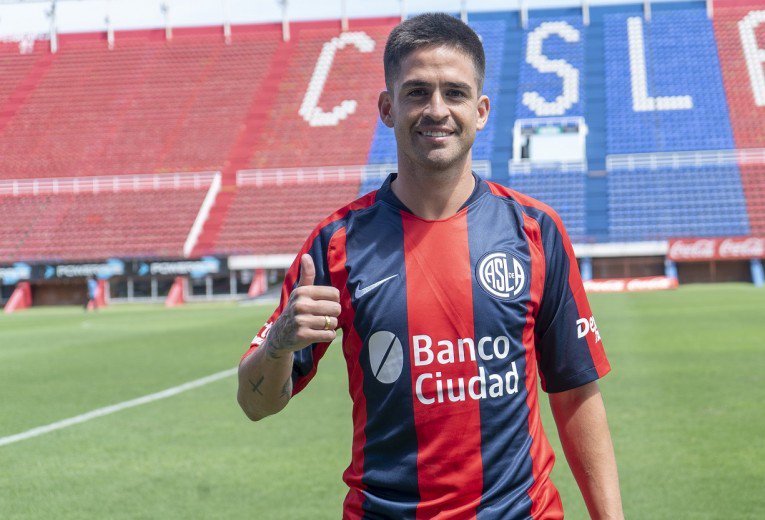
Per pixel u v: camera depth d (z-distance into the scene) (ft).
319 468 19.83
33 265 108.17
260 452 21.66
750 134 117.50
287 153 125.39
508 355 7.22
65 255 110.11
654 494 16.89
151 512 16.81
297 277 7.64
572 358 7.73
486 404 7.11
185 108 137.08
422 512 7.11
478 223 7.50
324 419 25.73
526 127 121.60
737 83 127.85
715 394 27.61
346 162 122.11
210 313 82.74
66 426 26.20
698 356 37.04
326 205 114.62
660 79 130.52
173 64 147.13
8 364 43.34
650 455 19.94
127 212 116.67
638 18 144.66
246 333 57.57
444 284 7.23
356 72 140.77
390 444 7.20
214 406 29.04
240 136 130.00
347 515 7.48
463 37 7.30
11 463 21.39
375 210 7.63
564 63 136.67
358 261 7.42
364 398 7.36
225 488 18.40
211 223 113.70
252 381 7.27
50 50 152.46
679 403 26.17
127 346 51.13
